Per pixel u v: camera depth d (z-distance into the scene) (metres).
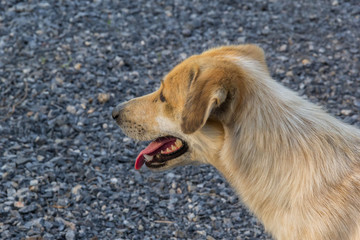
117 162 8.91
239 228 7.73
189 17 13.16
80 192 8.12
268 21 13.16
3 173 8.30
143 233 7.52
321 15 13.42
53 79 10.70
